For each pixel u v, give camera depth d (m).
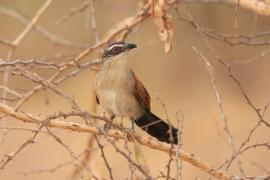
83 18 21.22
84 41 21.31
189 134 20.17
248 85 22.28
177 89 23.03
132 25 10.68
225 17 21.30
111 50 10.06
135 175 7.45
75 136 15.83
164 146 8.41
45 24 22.20
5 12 12.73
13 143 16.69
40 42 22.23
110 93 10.10
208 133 19.98
